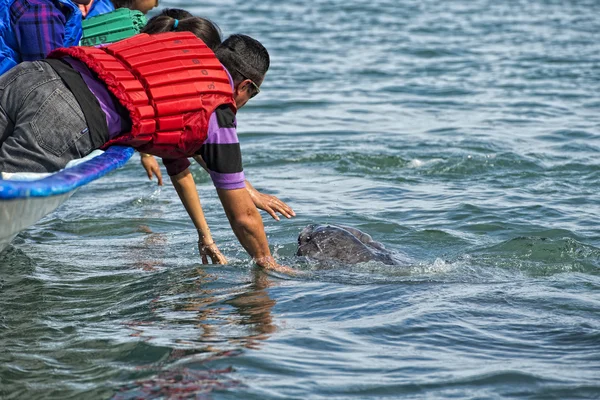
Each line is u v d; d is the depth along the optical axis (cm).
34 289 1942
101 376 1423
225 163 1802
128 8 2591
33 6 1900
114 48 1744
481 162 3431
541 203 2819
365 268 2086
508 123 4262
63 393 1361
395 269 2081
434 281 1988
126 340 1581
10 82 1655
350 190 3048
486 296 1859
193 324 1673
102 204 2906
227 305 1797
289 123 4281
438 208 2772
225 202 1873
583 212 2709
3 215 1461
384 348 1550
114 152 1689
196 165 3400
